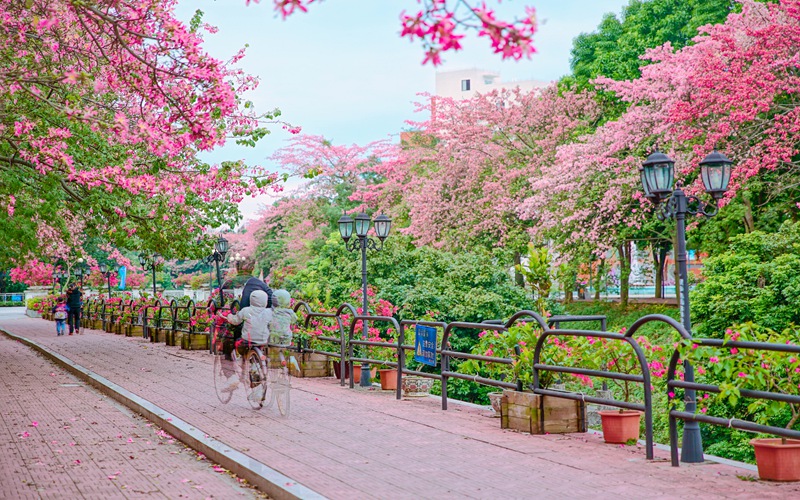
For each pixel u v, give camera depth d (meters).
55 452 8.82
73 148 14.40
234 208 18.17
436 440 8.62
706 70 22.52
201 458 8.49
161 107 11.29
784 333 7.59
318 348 15.22
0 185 15.52
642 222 29.53
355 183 45.81
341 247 28.75
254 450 8.18
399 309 25.36
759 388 6.86
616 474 6.86
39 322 41.34
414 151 40.31
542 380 9.17
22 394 13.91
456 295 26.14
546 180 29.06
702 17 31.33
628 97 27.67
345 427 9.53
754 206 26.33
